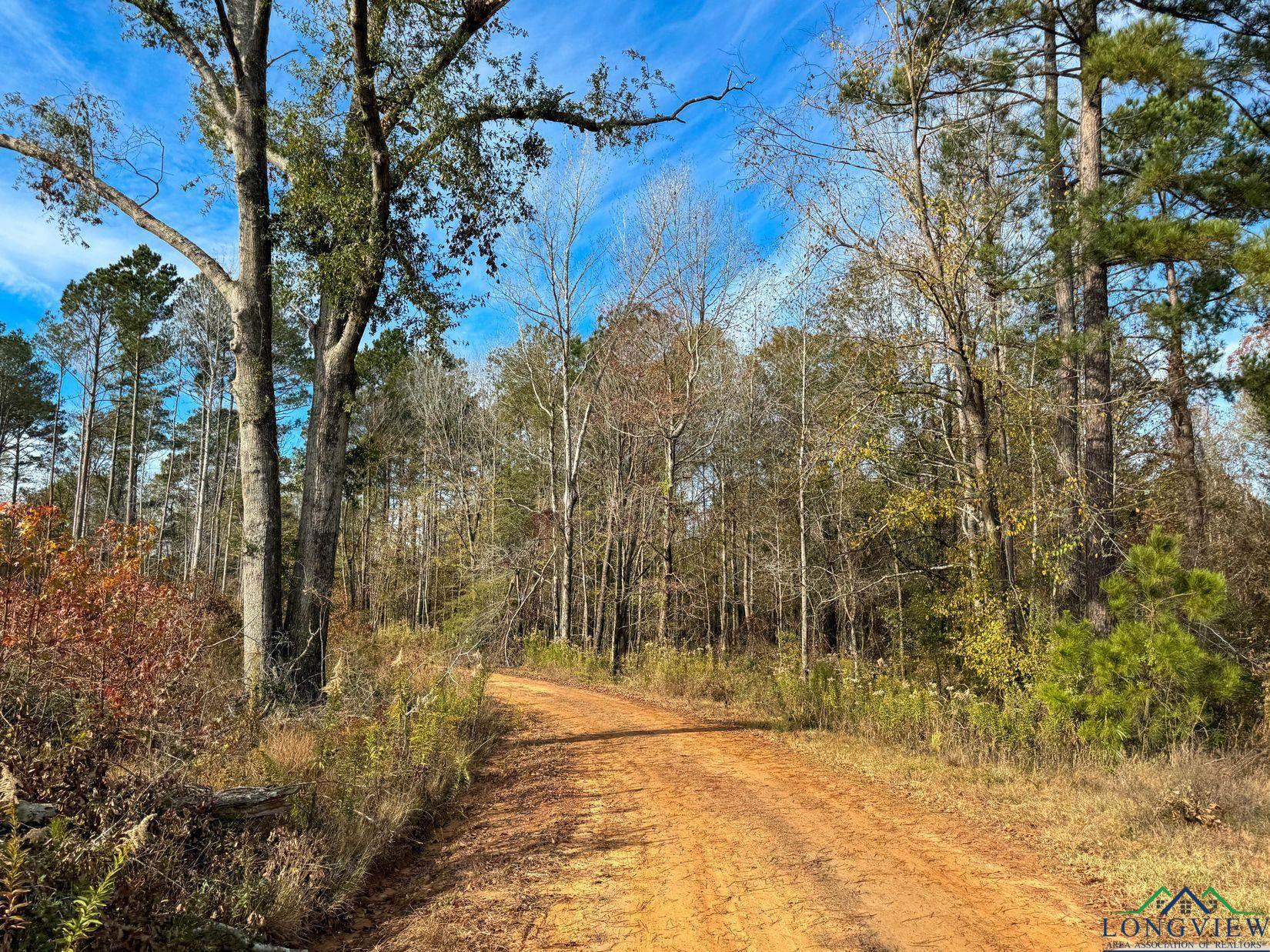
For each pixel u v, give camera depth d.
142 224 13.11
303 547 13.03
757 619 33.75
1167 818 7.65
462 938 5.21
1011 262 14.23
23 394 49.88
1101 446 13.41
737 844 7.18
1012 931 5.16
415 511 43.47
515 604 30.05
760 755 11.62
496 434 41.28
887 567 23.05
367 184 13.45
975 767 10.30
